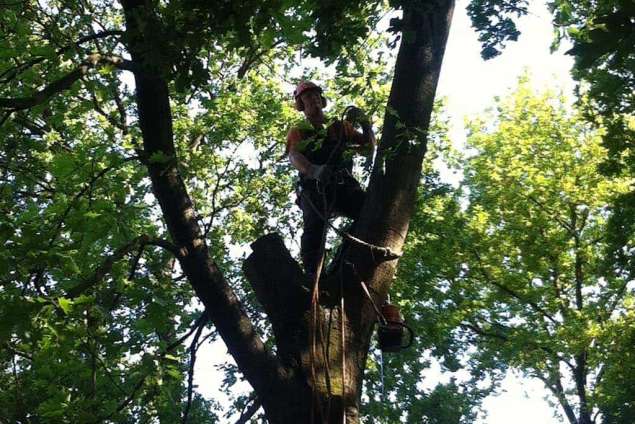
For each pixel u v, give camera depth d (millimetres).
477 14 7125
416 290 16031
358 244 5512
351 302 5445
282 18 5891
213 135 15422
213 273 5672
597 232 19016
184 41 5645
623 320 16031
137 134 13312
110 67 5742
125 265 7062
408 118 5531
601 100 6793
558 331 16719
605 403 17609
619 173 8055
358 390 5359
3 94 7277
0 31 7441
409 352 16812
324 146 5809
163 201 5750
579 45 3080
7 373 8922
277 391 5277
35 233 5887
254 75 15883
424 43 5672
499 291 18953
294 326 5449
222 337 5578
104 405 6434
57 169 6223
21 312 5469
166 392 6656
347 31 6004
